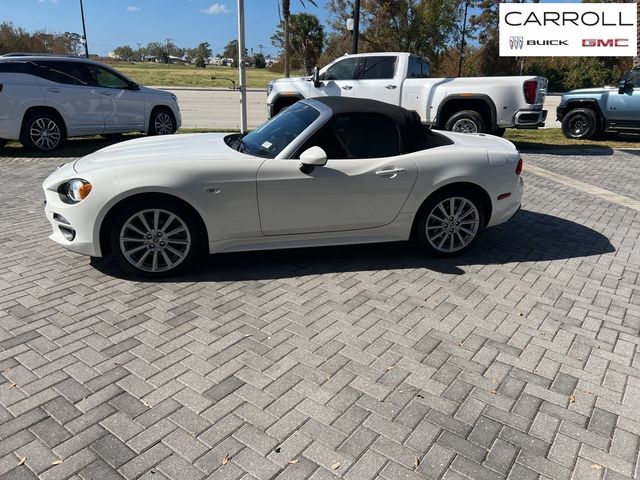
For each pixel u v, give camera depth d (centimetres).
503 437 255
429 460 239
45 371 297
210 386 287
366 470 232
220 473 227
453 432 257
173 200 403
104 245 410
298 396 280
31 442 243
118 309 370
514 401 283
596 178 878
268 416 264
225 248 427
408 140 457
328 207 434
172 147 460
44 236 518
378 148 446
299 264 461
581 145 1246
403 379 298
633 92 1256
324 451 242
